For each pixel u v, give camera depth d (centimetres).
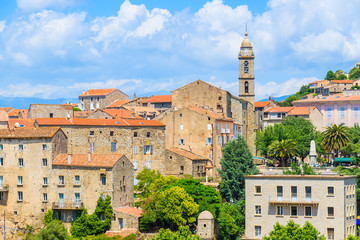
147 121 19488
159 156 19238
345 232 14838
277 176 15250
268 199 15275
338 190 14825
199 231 14950
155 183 17325
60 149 16962
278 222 14388
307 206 15012
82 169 16138
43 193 16600
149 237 15338
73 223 15912
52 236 15225
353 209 15300
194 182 16600
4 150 17088
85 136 18275
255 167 18200
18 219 16825
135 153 18775
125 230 15375
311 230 13925
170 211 15375
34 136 16725
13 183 16950
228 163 18188
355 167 18325
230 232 15700
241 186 17912
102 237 15200
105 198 15838
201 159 19450
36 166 16700
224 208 16438
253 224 15362
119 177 16138
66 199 16275
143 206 15762
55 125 18088
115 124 18562
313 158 19475
